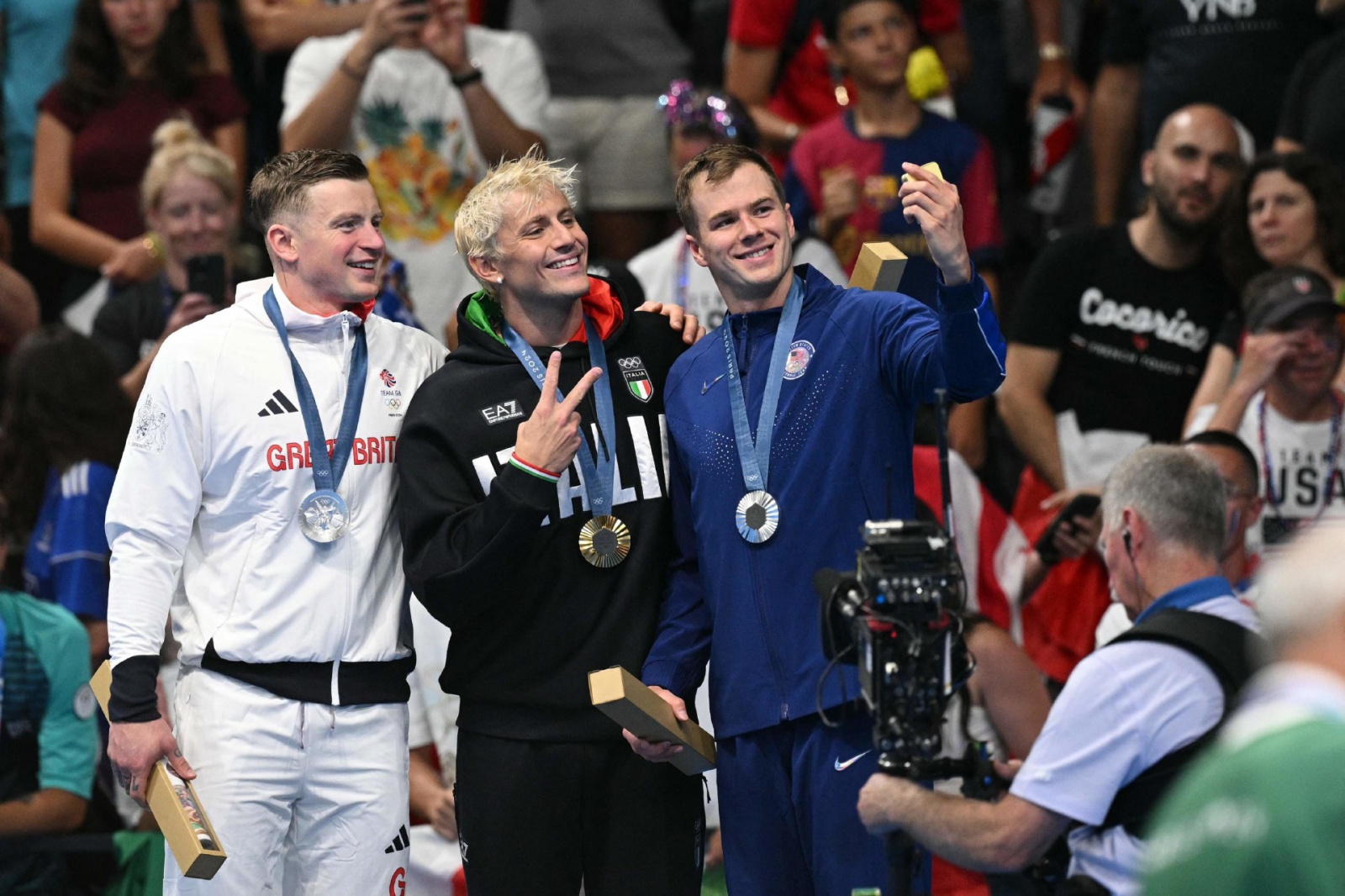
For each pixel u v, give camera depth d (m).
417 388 13.96
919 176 11.66
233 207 21.95
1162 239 21.14
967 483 19.59
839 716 12.52
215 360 13.49
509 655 13.29
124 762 12.93
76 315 24.52
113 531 13.51
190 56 24.86
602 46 25.81
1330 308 18.69
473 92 22.72
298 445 13.45
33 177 25.03
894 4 22.36
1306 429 19.19
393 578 13.86
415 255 23.28
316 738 13.38
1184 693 11.52
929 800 11.59
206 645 13.39
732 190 12.95
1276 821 6.30
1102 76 25.55
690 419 13.25
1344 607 6.82
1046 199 25.97
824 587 11.88
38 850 16.89
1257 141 23.81
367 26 22.34
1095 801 11.49
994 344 11.86
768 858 13.02
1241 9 23.53
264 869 13.37
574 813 13.33
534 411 12.87
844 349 12.91
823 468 12.78
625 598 13.37
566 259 13.30
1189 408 21.16
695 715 13.51
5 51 25.62
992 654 17.09
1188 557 12.15
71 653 17.48
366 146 23.17
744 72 25.23
